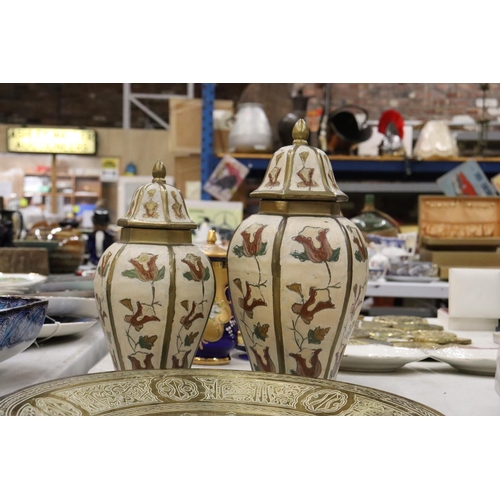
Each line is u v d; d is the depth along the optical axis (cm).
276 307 98
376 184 420
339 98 534
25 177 609
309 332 98
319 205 100
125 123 692
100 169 591
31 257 214
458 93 532
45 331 136
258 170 420
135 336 101
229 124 365
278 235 98
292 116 348
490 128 516
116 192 604
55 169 574
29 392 85
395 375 128
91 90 692
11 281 175
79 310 151
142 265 100
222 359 131
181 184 423
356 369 130
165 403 89
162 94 695
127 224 102
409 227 362
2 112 688
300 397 91
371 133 370
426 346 142
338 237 98
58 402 84
